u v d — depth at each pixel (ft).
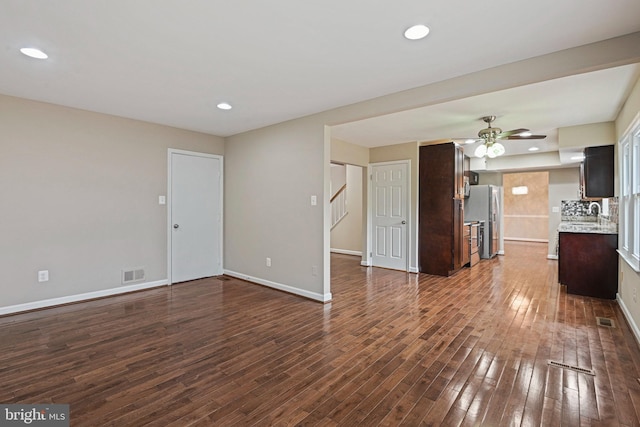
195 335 9.41
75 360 7.86
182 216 15.48
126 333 9.52
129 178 13.61
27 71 8.72
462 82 8.93
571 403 6.22
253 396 6.46
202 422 5.68
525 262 21.68
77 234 12.29
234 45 7.30
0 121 10.61
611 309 11.78
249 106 11.79
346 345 8.77
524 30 6.62
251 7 5.88
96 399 6.31
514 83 8.13
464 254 18.89
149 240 14.33
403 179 18.70
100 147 12.77
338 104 11.56
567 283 13.84
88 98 10.97
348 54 7.72
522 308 11.90
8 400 6.28
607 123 13.39
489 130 13.23
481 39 7.00
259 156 15.16
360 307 12.01
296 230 13.60
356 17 6.20
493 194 23.63
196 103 11.47
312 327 10.05
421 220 18.13
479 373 7.32
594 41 7.06
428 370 7.46
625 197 11.57
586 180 14.14
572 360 7.91
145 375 7.21
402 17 6.19
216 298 13.09
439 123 13.92
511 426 5.59
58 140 11.77
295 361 7.88
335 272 18.33
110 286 13.20
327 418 5.80
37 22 6.33
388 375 7.24
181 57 7.90
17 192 10.97
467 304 12.39
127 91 10.27
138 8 5.89
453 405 6.17
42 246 11.51
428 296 13.47
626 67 8.25
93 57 7.88
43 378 7.06
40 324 10.12
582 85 9.51
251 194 15.58
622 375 7.22
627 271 10.73
